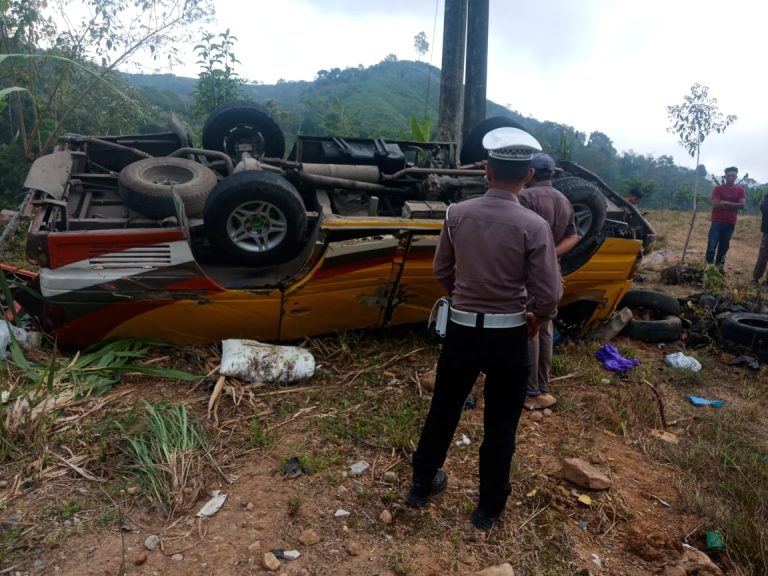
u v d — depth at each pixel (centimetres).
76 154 538
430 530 314
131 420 377
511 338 289
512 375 293
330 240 465
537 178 406
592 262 540
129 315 453
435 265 319
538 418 438
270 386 449
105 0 955
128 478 331
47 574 267
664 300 648
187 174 510
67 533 290
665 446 416
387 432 401
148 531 298
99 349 467
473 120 959
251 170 475
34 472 328
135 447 341
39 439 349
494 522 322
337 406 431
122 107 1064
